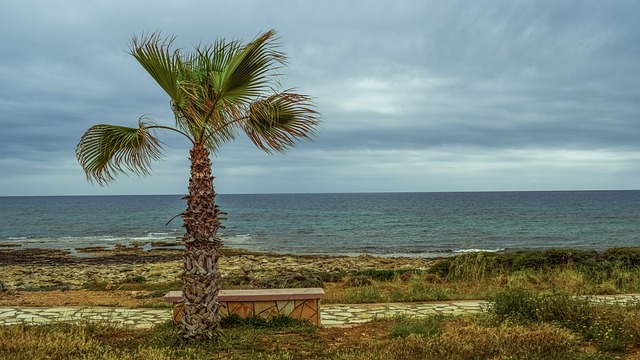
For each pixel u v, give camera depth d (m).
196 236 8.74
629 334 8.83
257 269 26.91
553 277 18.08
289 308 10.66
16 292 18.42
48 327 10.05
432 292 15.14
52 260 34.44
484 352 8.00
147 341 9.22
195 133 8.81
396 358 7.88
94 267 29.50
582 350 8.45
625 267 18.94
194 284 8.76
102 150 9.05
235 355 8.23
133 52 8.44
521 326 9.38
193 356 8.11
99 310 13.09
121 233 60.31
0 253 38.69
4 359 7.77
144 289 18.95
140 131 8.77
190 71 8.76
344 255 38.47
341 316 12.05
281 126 9.05
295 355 8.42
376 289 15.90
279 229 63.53
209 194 8.79
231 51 8.58
